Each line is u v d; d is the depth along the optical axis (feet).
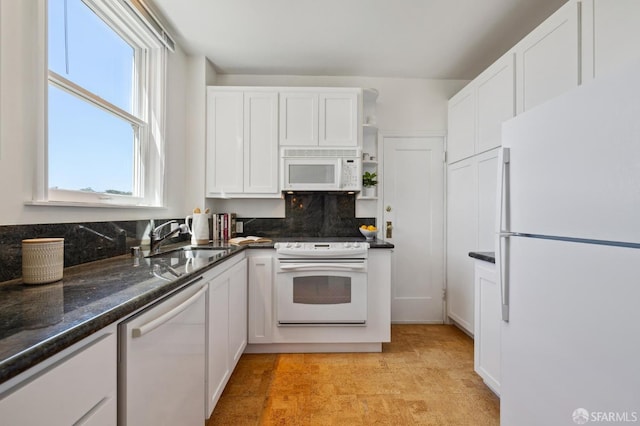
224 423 5.01
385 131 9.95
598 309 2.83
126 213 5.68
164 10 6.50
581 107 3.01
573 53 4.91
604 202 2.78
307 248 7.57
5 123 3.36
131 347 2.65
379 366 6.97
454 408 5.46
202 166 8.52
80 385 2.09
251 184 8.62
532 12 6.62
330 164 8.59
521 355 3.89
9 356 1.58
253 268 7.52
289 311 7.45
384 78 9.95
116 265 4.43
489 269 5.57
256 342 7.48
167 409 3.32
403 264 10.01
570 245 3.14
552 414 3.38
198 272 4.09
